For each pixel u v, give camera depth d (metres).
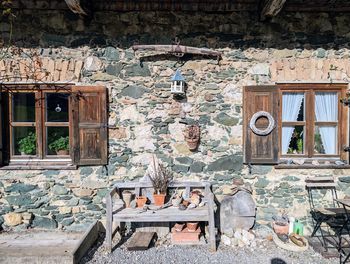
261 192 4.29
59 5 4.18
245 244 3.88
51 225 4.26
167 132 4.32
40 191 4.26
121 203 4.03
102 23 4.26
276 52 4.29
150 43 4.28
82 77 4.28
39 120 4.32
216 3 4.18
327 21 4.28
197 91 4.31
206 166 4.33
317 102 4.40
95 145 4.25
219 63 4.31
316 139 4.44
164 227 4.16
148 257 3.56
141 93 4.30
